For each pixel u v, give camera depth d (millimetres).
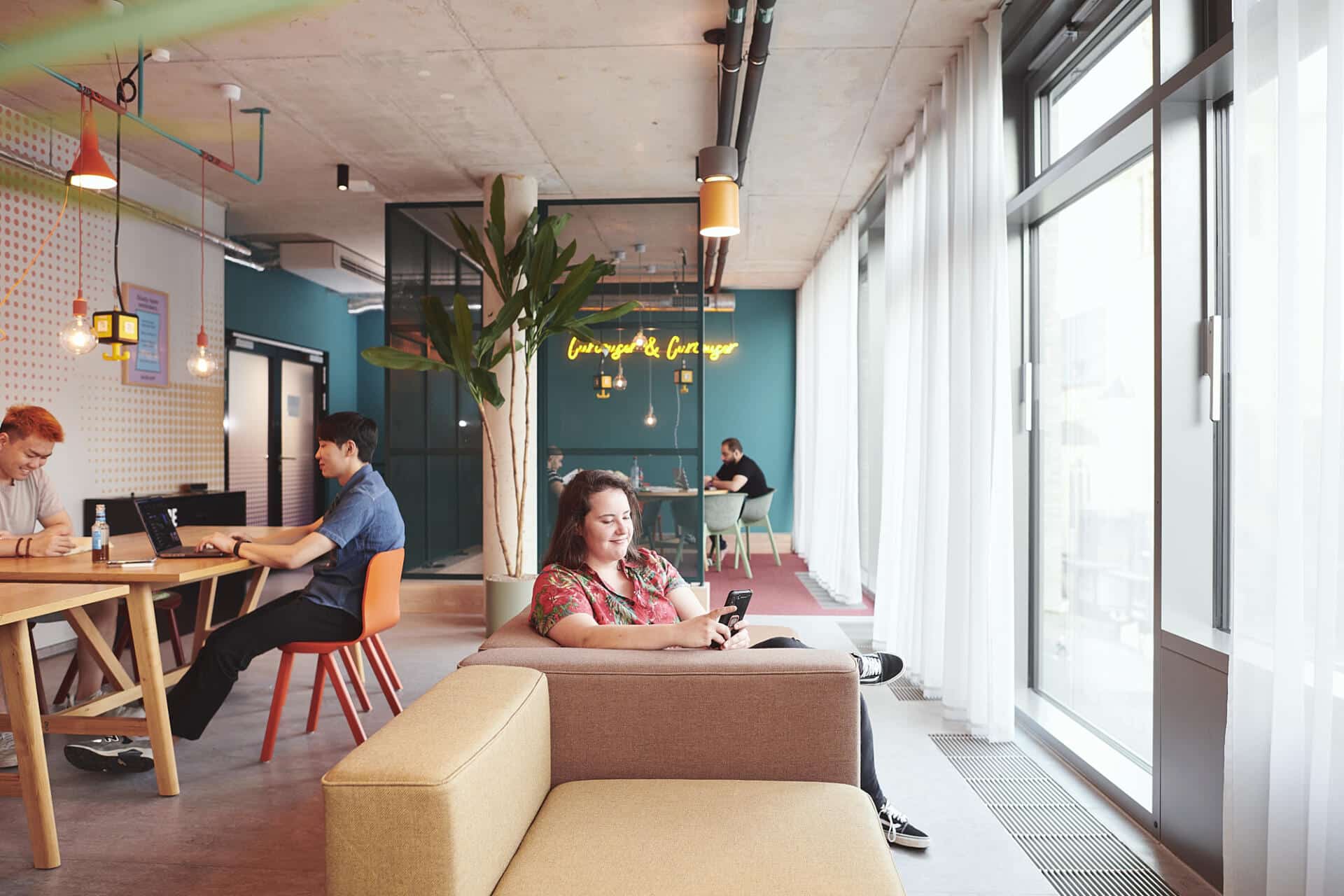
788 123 4715
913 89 4223
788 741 1793
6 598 2465
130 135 5000
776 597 6805
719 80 4043
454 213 6309
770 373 9820
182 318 6188
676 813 1595
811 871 1386
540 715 1698
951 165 3748
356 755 1294
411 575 6250
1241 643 1881
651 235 6199
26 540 3234
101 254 5355
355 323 10258
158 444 5930
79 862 2352
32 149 4777
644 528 6117
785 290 9812
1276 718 1737
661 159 5391
